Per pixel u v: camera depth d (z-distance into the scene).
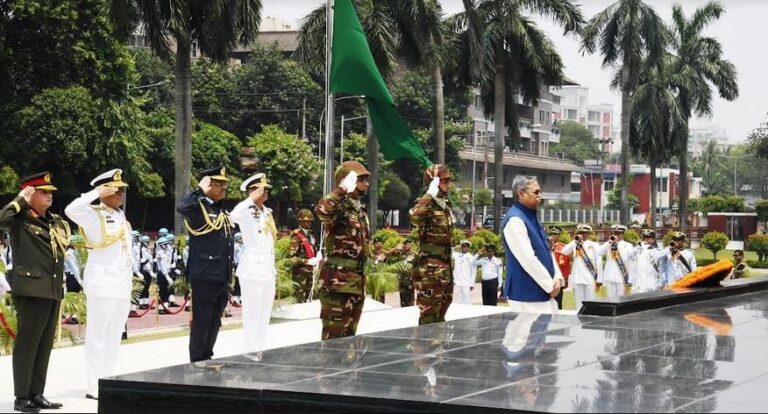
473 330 7.68
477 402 4.73
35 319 7.99
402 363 5.99
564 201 88.00
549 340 7.09
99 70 39.34
